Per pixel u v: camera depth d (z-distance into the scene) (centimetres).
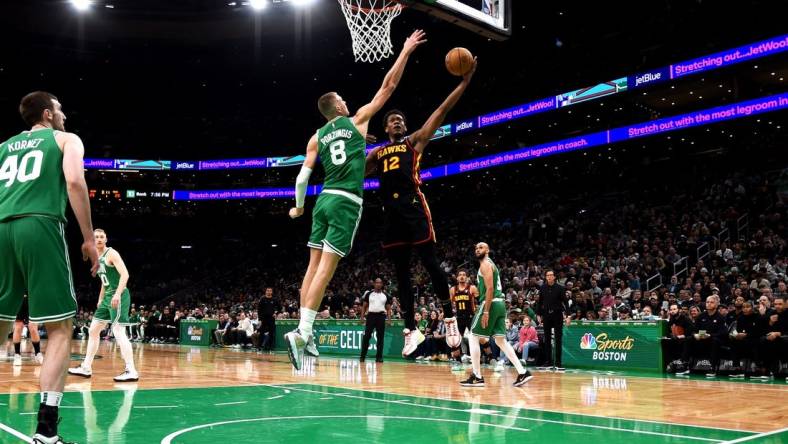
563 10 2938
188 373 965
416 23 3158
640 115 2877
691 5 2531
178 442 407
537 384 862
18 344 1361
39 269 337
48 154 349
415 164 456
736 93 2538
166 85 3916
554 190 3128
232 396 666
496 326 834
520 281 1930
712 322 1109
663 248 1984
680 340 1132
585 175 3047
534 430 472
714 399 693
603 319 1337
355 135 408
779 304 1046
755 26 2256
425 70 3425
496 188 3378
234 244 4016
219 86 3928
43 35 3512
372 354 1576
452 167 3272
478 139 3425
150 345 2234
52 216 344
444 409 584
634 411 585
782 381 975
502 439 434
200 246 4062
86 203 345
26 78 3784
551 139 3128
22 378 827
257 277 3488
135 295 3706
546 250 2427
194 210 4144
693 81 2502
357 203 403
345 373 1006
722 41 2350
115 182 4034
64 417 508
